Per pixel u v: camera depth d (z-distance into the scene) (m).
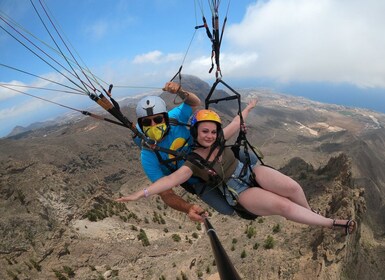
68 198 84.50
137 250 68.69
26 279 54.53
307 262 44.31
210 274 48.84
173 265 54.88
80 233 73.56
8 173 82.00
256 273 44.97
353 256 61.59
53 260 60.66
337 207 59.41
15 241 61.88
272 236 52.62
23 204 74.19
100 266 61.22
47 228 68.88
